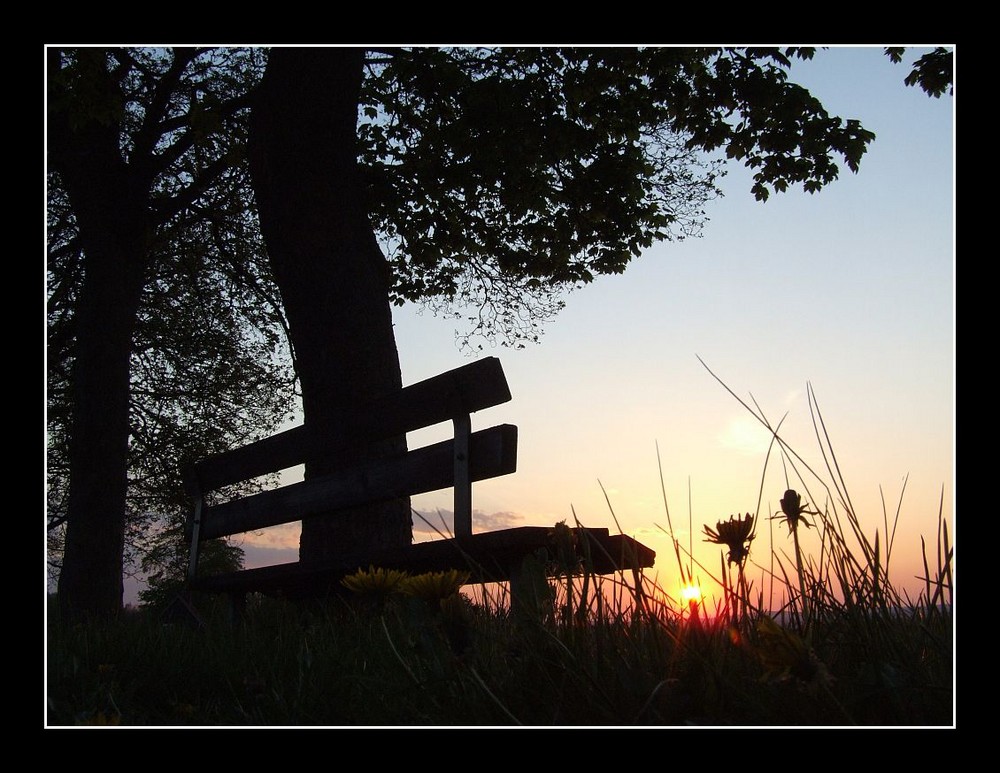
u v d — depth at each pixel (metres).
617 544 2.38
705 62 10.94
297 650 2.75
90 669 2.95
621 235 12.20
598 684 1.43
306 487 5.04
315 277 6.89
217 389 16.84
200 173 12.27
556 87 10.70
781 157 11.09
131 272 10.67
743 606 1.43
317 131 7.22
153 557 17.19
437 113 11.24
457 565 3.63
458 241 12.43
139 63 12.61
